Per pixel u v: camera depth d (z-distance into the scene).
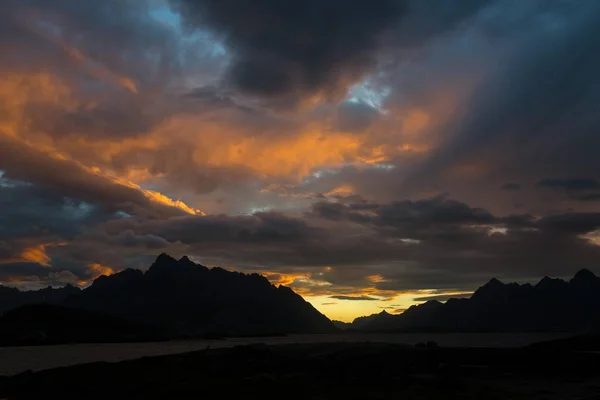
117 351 162.50
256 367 68.50
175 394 49.97
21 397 51.81
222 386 53.75
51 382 59.22
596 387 55.50
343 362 71.75
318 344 98.62
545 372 67.25
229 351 80.62
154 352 153.12
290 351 84.94
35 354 147.38
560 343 91.56
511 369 69.06
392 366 70.00
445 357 76.19
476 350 79.81
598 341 90.62
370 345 94.62
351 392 50.38
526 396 49.28
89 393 52.09
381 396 48.22
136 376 62.41
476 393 50.44
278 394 49.34
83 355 141.00
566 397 48.81
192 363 71.94
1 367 100.56
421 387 53.34
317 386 53.81
